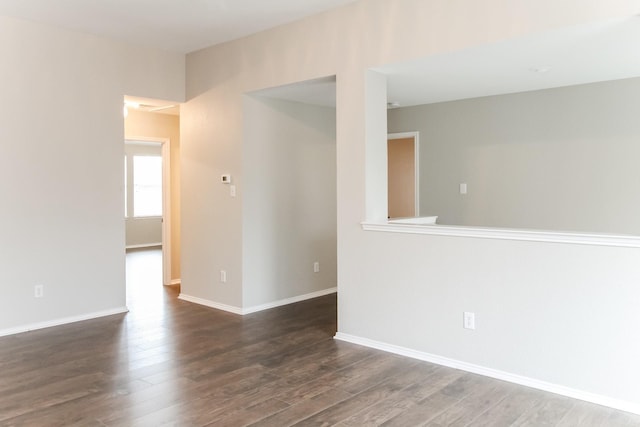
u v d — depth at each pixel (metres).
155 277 7.50
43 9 4.31
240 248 5.26
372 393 3.21
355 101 4.17
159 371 3.60
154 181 12.01
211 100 5.50
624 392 2.96
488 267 3.47
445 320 3.70
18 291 4.60
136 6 4.23
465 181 5.77
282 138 5.62
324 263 6.21
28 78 4.62
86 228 5.06
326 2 4.14
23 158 4.61
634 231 4.61
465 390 3.25
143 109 6.32
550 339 3.22
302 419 2.84
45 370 3.63
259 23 4.67
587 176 4.87
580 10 3.04
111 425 2.78
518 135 5.32
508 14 3.33
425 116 6.10
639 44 3.47
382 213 4.30
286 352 4.02
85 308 5.06
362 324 4.21
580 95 4.87
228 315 5.21
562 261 3.16
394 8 3.90
